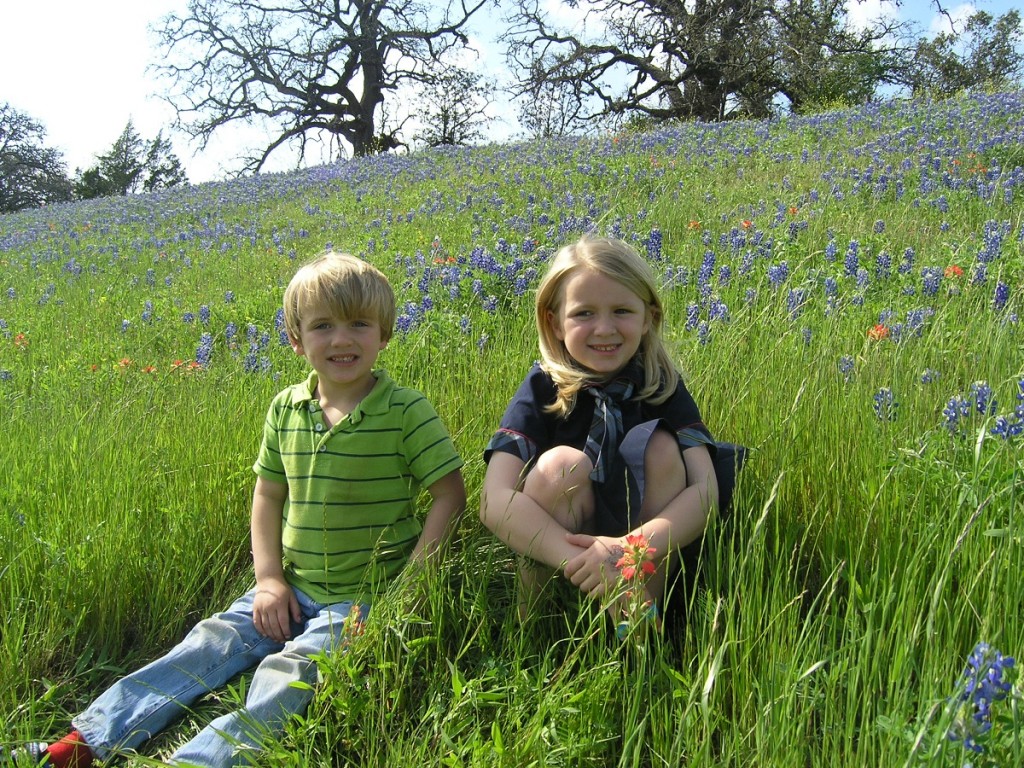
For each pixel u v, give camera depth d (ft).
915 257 21.26
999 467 8.30
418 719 7.98
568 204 33.04
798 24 113.50
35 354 21.50
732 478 8.98
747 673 7.12
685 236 25.96
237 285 28.25
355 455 9.62
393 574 9.60
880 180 29.37
